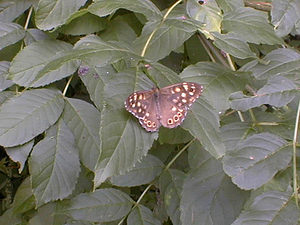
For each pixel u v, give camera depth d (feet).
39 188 1.15
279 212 0.89
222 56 1.32
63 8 1.19
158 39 1.13
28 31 1.30
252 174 0.94
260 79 1.13
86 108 1.20
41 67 1.19
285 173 0.98
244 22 1.18
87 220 1.26
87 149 1.18
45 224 1.38
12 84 1.22
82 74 1.19
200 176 1.15
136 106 0.92
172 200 1.29
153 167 1.32
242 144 0.97
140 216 1.29
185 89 0.95
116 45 1.05
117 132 0.91
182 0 1.27
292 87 1.03
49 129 1.17
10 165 1.83
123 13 1.38
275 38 1.16
